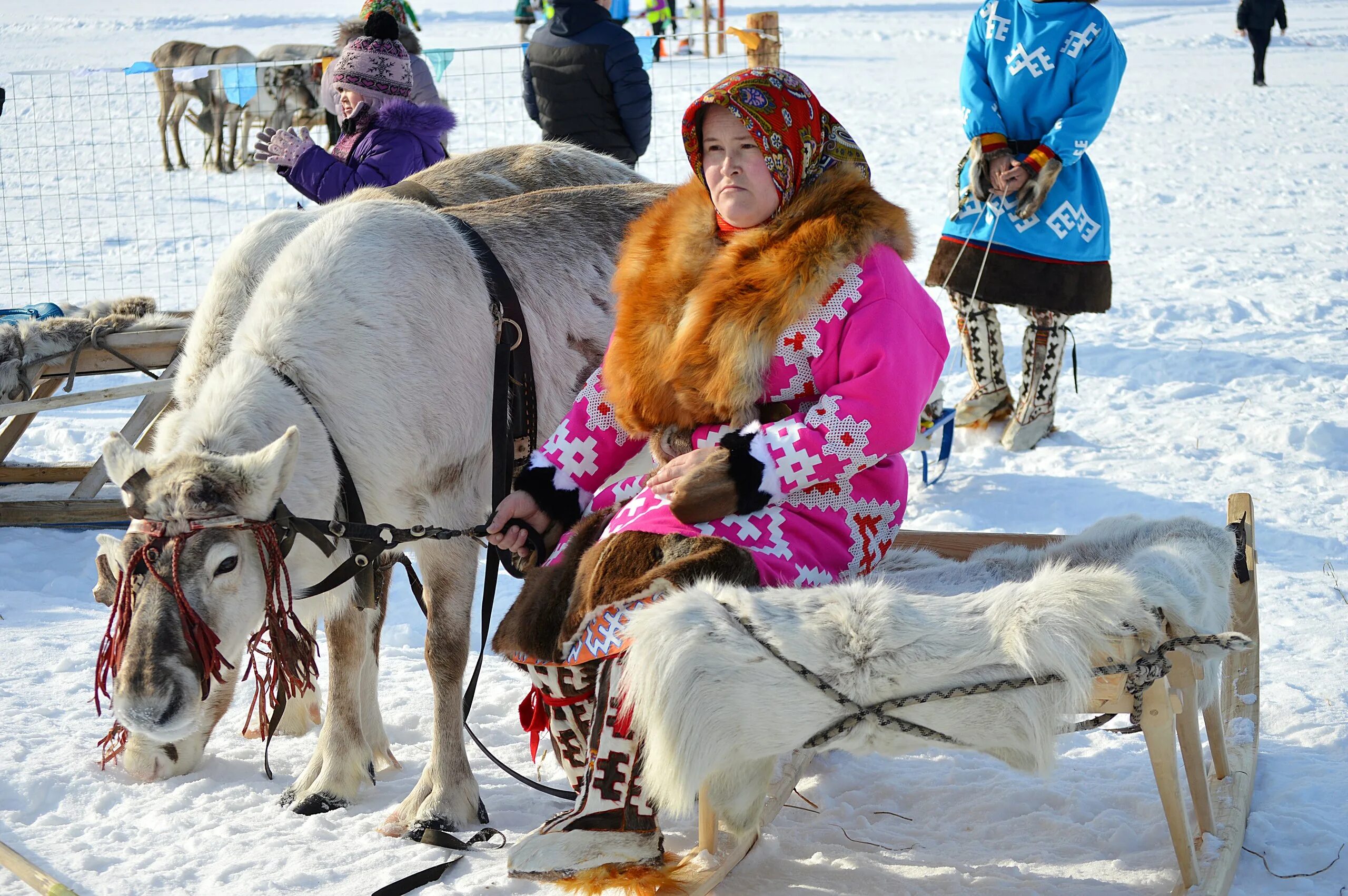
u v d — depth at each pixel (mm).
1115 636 2400
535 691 2861
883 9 42844
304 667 3031
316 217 3678
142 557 2816
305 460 3113
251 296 3475
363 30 5453
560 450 3076
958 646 2375
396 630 4738
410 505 3371
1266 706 3662
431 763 3283
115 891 2859
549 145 4656
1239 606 3332
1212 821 2791
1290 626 4320
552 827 2539
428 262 3430
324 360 3203
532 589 2750
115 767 3549
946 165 15531
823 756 3555
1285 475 6020
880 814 3229
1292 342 8375
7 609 4828
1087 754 3494
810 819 3197
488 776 3566
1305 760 3334
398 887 2816
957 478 6227
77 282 10539
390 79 4914
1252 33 23484
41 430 7285
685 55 24328
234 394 3100
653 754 2389
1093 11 6129
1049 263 6324
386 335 3281
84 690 4086
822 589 2447
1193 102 21688
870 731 2459
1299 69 26156
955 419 6895
